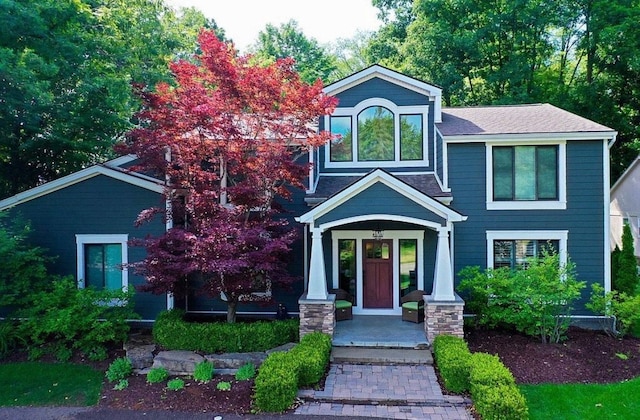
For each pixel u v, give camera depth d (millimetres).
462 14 27406
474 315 13289
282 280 11633
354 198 11555
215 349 11039
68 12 17188
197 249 10242
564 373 9969
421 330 12352
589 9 25516
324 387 9297
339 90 15039
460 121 15211
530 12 25219
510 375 8352
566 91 27078
